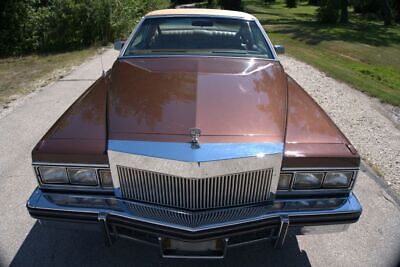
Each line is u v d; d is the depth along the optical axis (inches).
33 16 390.6
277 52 148.3
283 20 956.6
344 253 99.7
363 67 397.1
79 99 103.5
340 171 80.0
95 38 428.5
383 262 96.5
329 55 462.6
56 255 96.9
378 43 610.5
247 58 122.2
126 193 80.4
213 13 139.3
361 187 130.1
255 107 89.7
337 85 270.8
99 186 80.9
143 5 581.6
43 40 397.1
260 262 96.2
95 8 415.5
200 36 131.3
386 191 128.3
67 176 80.2
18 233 104.1
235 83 100.7
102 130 82.7
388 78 344.2
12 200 118.3
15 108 202.7
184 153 73.4
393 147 164.4
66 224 83.4
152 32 132.3
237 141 77.3
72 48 410.0
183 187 75.3
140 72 108.1
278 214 79.6
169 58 118.7
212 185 75.2
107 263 94.8
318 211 80.7
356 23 951.0
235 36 132.1
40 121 184.4
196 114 83.8
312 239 104.7
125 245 100.8
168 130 79.1
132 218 78.0
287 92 104.7
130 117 84.7
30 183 128.0
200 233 75.9
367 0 1133.7
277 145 78.1
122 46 139.4
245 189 78.2
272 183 79.2
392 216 115.0
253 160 75.4
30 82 257.9
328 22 901.2
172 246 82.0
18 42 382.9
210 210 78.3
